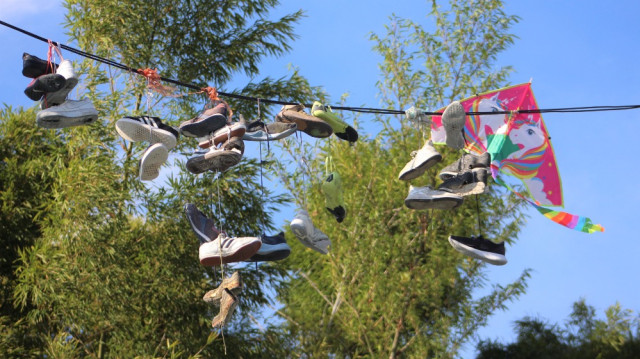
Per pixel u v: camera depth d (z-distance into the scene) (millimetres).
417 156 5871
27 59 4871
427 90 11227
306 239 5777
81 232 8617
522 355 14250
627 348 13438
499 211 10930
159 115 9922
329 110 5922
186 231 9633
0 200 9414
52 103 4965
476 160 5859
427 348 10320
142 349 8852
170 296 9250
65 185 8828
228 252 5137
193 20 10867
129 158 9719
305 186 11156
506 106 7219
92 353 8727
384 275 10539
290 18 11195
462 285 11039
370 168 11070
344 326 10688
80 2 10195
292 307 11422
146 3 10469
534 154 7328
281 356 10125
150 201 9578
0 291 9070
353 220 10828
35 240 9078
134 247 9633
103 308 8820
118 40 10211
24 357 8469
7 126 9742
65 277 8406
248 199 10164
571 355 13844
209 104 5621
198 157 5285
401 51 11320
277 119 5859
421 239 10844
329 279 11164
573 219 7320
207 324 9602
